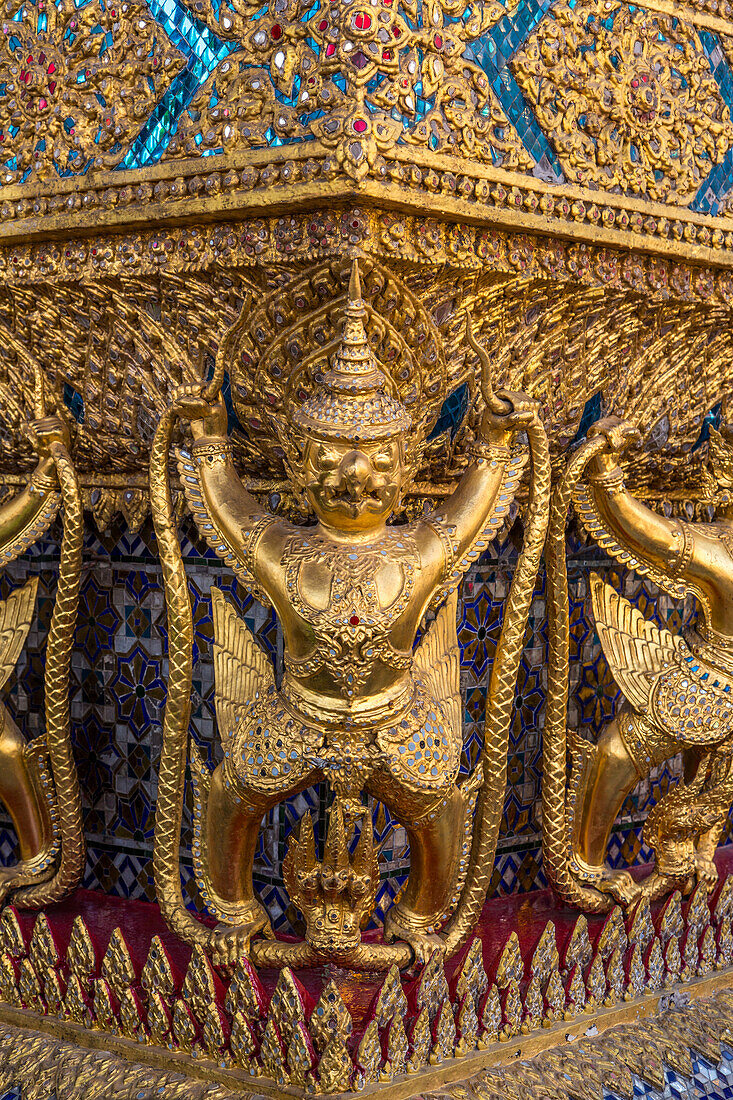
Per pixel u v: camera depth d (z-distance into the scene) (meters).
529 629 1.78
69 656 1.62
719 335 1.81
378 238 1.21
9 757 1.64
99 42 1.42
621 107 1.47
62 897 1.67
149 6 1.39
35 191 1.48
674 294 1.63
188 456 1.41
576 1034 1.49
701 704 1.65
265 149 1.21
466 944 1.55
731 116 1.67
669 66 1.56
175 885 1.47
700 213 1.62
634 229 1.50
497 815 1.48
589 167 1.44
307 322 1.29
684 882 1.74
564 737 1.64
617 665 1.69
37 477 1.58
